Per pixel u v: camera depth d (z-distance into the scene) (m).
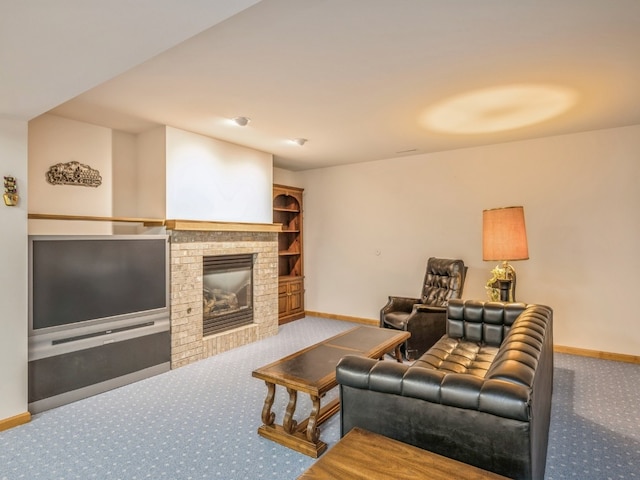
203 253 4.18
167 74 2.62
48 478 2.10
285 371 2.51
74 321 3.11
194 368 3.87
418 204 5.39
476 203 4.95
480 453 1.53
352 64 2.50
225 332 4.49
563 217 4.39
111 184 3.96
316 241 6.43
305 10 1.86
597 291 4.23
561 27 2.07
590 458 2.28
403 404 1.71
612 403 3.02
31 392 2.86
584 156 4.26
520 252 3.46
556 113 3.56
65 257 3.06
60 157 3.57
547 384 2.39
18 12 1.43
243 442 2.46
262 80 2.74
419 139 4.49
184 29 1.58
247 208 4.82
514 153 4.66
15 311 2.74
